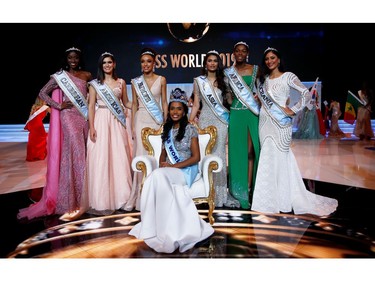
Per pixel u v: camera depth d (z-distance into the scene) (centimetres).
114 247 232
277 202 299
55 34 1041
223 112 312
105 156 309
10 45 1080
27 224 279
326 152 587
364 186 373
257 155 314
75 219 291
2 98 1174
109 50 985
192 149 265
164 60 959
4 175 448
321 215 289
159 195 233
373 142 713
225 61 955
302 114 788
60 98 314
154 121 319
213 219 268
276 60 296
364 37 1028
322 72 999
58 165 312
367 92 755
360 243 233
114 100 314
